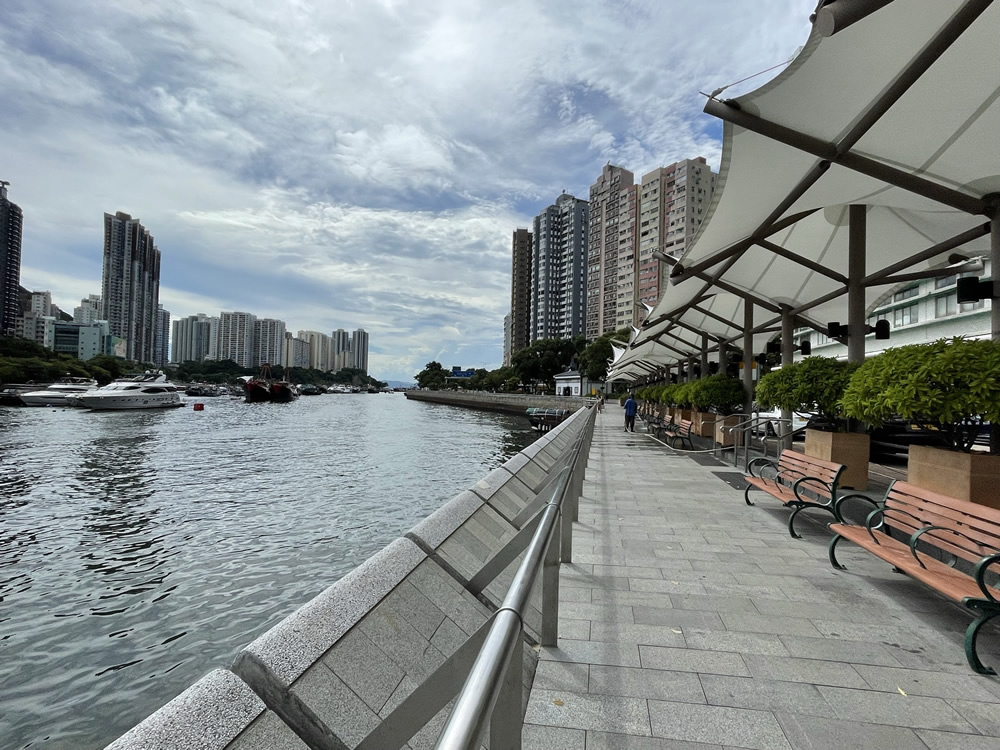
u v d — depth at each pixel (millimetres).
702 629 3496
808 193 7324
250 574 11727
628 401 22359
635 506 7410
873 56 4668
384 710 1517
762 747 2305
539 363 97938
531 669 2955
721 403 13969
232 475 24406
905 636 3391
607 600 4008
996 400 3807
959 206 5836
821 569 4730
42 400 71062
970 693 2730
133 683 7488
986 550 3180
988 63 4613
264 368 137250
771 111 5535
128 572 11797
